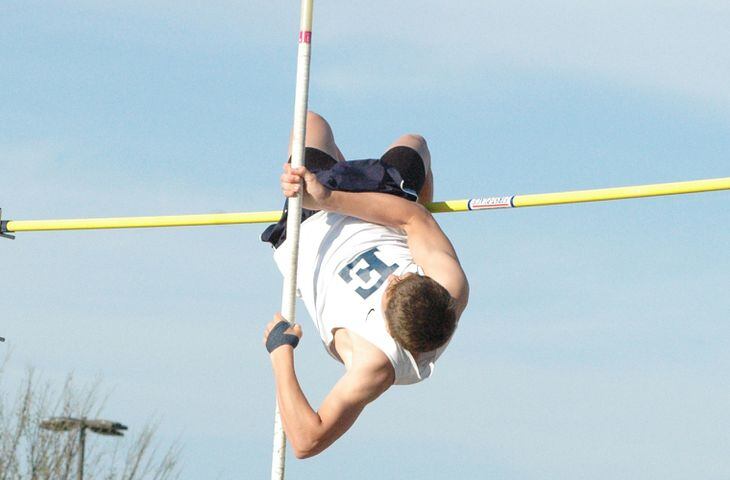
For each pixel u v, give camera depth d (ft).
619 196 62.13
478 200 63.52
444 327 49.83
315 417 50.21
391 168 56.70
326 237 55.62
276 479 55.01
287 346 51.90
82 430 146.92
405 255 54.19
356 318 52.13
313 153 59.11
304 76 55.67
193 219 74.59
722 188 60.08
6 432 144.05
